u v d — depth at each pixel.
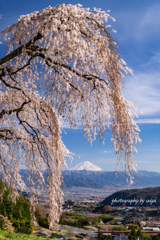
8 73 3.95
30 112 5.73
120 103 3.32
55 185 4.29
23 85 4.85
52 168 4.46
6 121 6.08
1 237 7.29
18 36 3.38
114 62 3.28
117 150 3.33
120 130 3.30
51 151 4.98
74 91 3.75
